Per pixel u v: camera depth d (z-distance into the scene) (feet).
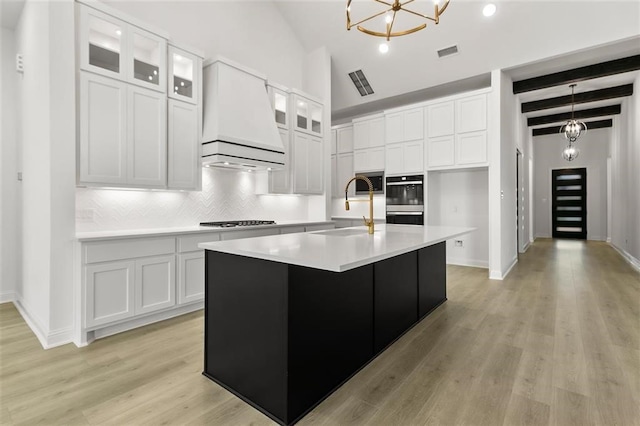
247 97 13.17
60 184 8.65
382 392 6.37
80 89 8.96
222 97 12.16
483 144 16.28
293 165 15.90
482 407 5.82
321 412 5.76
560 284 14.71
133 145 10.01
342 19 16.51
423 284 10.70
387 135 19.58
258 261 5.97
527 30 13.98
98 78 9.28
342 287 6.82
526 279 15.74
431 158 17.93
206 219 13.71
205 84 12.63
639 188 18.24
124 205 11.07
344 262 4.91
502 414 5.61
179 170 11.34
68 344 8.57
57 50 8.54
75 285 8.75
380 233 9.64
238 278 6.39
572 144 33.32
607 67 15.80
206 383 6.72
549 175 34.68
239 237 12.59
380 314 8.20
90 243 8.59
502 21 14.03
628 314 10.66
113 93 9.57
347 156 22.40
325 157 17.98
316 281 6.09
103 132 9.38
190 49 11.58
